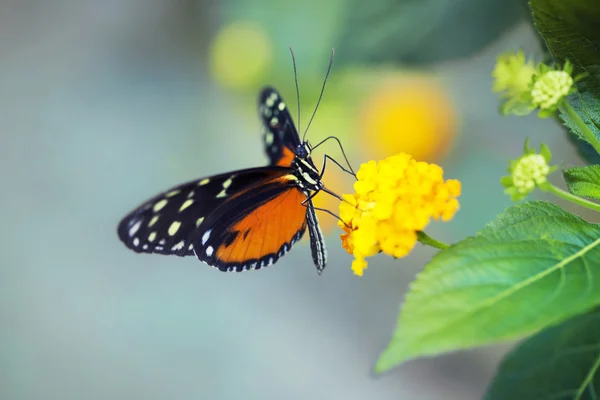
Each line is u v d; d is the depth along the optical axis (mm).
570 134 458
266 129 521
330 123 575
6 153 1041
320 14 550
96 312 907
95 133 1018
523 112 447
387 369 413
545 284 418
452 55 494
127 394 842
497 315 415
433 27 494
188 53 998
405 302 418
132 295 919
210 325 887
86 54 1089
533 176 430
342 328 878
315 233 503
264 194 499
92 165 1002
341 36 499
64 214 986
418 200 442
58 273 940
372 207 445
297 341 870
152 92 1011
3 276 940
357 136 578
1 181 1021
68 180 1002
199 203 492
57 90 1072
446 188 444
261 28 570
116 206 965
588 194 443
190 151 932
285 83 570
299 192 502
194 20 988
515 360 429
